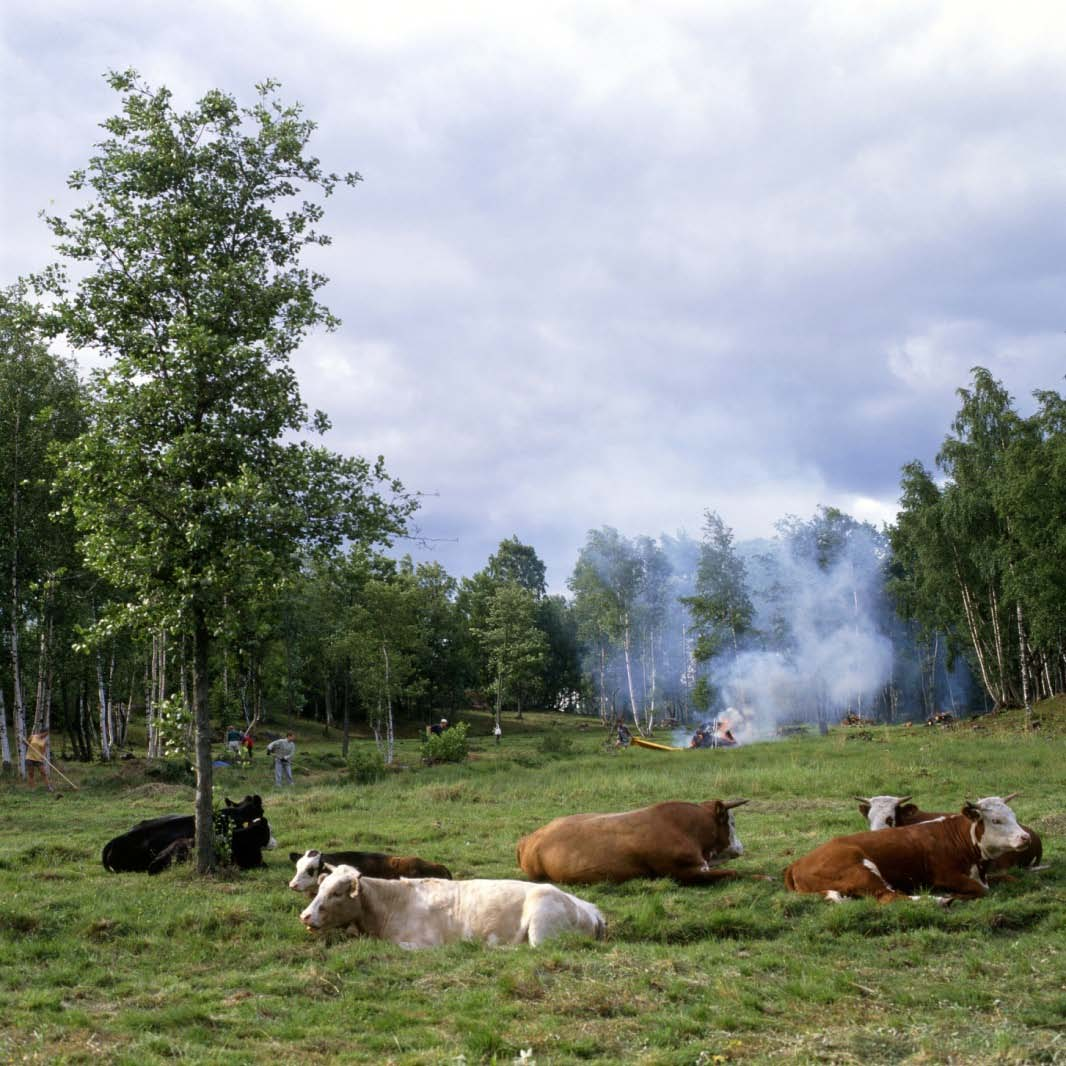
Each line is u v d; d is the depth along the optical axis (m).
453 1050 6.51
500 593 79.75
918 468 51.97
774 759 30.52
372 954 9.07
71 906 10.99
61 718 58.09
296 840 16.44
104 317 14.50
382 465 15.28
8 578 33.88
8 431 33.44
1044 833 14.30
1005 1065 6.05
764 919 9.74
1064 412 43.69
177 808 23.14
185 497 13.45
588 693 88.69
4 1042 6.73
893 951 8.80
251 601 14.06
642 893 11.28
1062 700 44.62
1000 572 46.62
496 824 17.78
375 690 52.56
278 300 15.02
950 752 28.45
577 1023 7.03
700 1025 6.95
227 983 8.27
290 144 15.15
